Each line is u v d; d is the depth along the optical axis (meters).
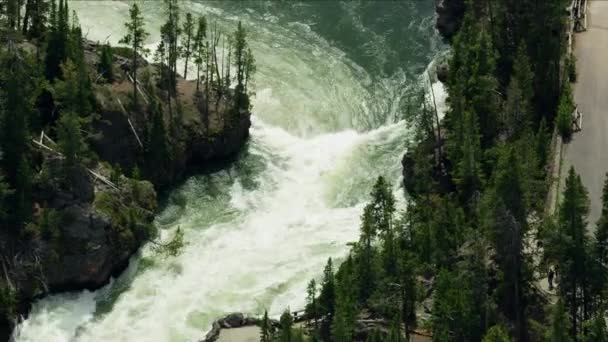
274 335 153.62
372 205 167.25
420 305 160.75
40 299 171.25
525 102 187.88
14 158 174.50
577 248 148.25
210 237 186.12
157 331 168.00
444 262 164.12
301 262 181.12
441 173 190.38
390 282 159.38
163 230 187.38
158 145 192.50
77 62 188.12
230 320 164.62
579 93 196.88
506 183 152.12
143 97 197.75
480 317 148.25
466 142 177.62
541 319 152.12
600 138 185.00
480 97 191.12
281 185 198.38
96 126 189.25
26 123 176.38
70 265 172.62
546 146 179.00
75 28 196.88
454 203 177.88
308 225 189.38
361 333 154.88
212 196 195.12
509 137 186.88
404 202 192.38
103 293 175.25
